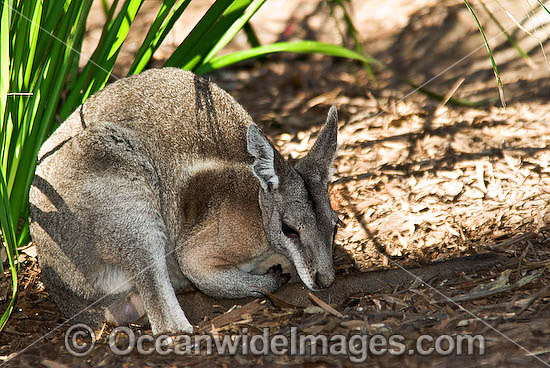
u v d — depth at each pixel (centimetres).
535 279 873
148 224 902
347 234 1098
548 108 1391
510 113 1390
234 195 965
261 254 996
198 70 1122
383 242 1059
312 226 920
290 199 927
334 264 1020
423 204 1137
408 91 1586
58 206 897
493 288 862
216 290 964
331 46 1085
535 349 712
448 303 841
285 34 1902
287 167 939
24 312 966
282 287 970
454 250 1001
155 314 887
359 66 1750
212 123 980
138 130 943
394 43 1811
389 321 809
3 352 848
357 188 1213
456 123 1378
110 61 1096
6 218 835
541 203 1074
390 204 1155
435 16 1873
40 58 995
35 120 1006
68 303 933
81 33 1101
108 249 894
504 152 1241
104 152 902
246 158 980
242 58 1113
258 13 2039
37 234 914
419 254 1009
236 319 873
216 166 967
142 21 1984
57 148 923
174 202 959
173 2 1071
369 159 1303
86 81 1101
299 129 1490
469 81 1574
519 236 995
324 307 868
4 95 891
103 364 774
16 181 1024
